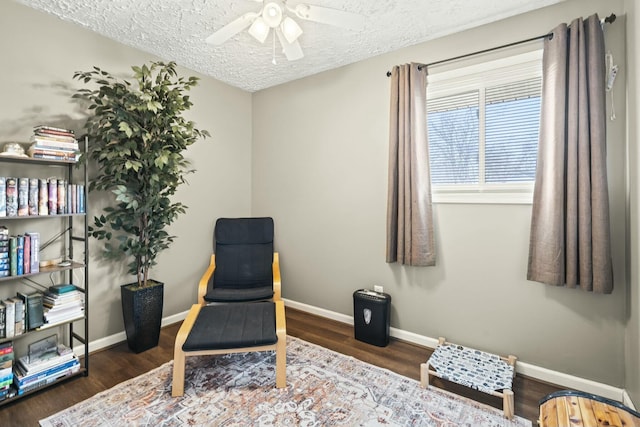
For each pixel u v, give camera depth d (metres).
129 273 2.53
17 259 1.74
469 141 2.31
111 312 2.44
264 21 1.72
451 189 2.38
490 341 2.19
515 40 2.07
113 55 2.41
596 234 1.70
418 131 2.34
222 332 1.87
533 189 2.04
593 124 1.71
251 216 3.59
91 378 1.96
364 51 2.58
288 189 3.30
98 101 2.13
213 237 3.21
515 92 2.12
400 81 2.40
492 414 1.66
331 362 2.18
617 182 1.75
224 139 3.29
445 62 2.32
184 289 2.97
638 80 1.51
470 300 2.26
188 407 1.69
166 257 2.82
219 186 3.25
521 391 1.88
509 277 2.11
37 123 2.04
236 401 1.74
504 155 2.17
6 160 1.85
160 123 2.26
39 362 1.82
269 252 3.07
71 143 1.95
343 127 2.87
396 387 1.89
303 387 1.88
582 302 1.87
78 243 2.26
